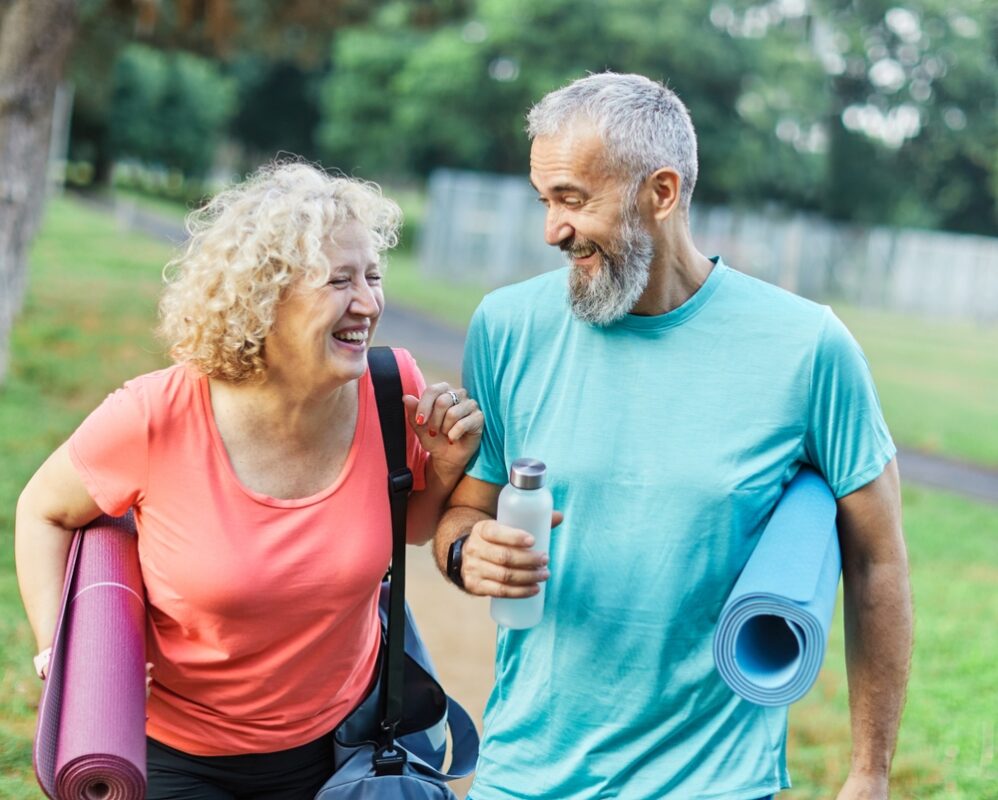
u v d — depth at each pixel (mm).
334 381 2172
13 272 8992
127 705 1997
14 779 3674
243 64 49750
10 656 4586
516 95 34188
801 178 38219
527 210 27328
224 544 2186
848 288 32719
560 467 2250
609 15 32562
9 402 9094
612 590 2217
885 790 2229
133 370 11203
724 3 34594
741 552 2188
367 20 15008
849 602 2277
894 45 41188
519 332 2328
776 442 2193
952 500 9617
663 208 2160
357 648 2373
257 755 2363
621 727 2232
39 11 8250
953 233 44469
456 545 2275
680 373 2215
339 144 39562
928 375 18281
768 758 2203
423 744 2508
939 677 5344
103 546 2242
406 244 40625
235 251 2102
